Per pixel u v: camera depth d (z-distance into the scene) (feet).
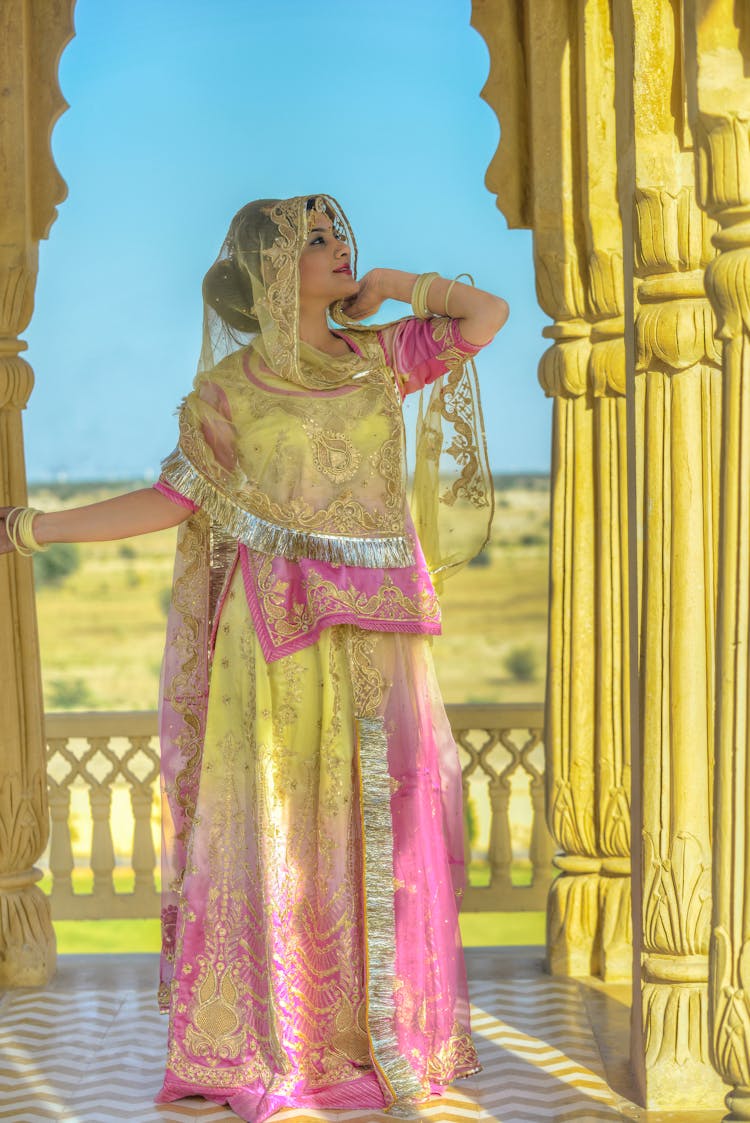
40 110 12.53
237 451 10.49
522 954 13.80
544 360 13.34
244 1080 10.13
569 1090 10.19
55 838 14.47
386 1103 9.95
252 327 10.77
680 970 9.87
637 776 10.08
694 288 9.71
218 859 10.53
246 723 10.50
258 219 10.42
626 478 12.71
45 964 12.81
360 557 10.45
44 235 12.64
